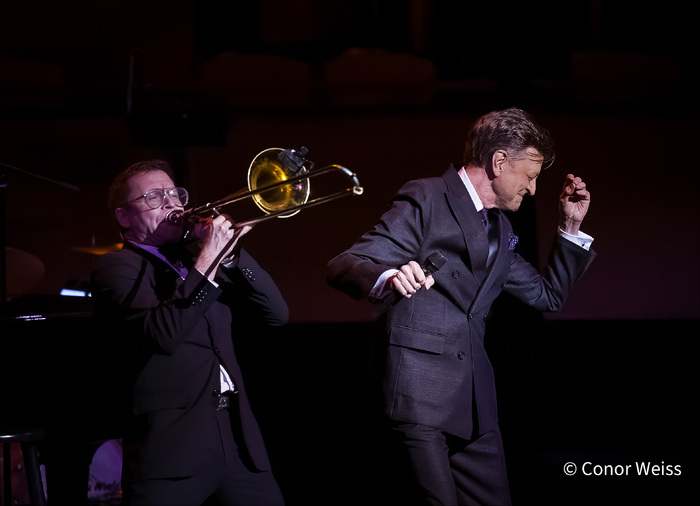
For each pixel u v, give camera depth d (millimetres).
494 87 19750
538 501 14883
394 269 8680
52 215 20250
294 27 24094
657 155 18750
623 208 18453
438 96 19781
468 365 9336
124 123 20266
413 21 23375
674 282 17891
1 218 12742
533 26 22797
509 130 9484
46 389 11344
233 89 20203
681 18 23109
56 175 20375
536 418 15852
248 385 15945
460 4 23219
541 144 9547
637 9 23172
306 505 14805
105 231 20125
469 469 9523
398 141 19453
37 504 10844
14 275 17625
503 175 9523
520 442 15781
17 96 20500
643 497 14812
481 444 9547
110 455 15359
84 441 11359
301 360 16062
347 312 17875
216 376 8922
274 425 15875
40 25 22703
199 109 19812
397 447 9172
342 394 15945
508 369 15930
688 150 18719
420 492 8969
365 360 16000
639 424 15750
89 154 20328
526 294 10594
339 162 19250
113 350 8891
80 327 11422
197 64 23344
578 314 17609
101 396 11367
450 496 8922
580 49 22859
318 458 15727
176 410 8695
